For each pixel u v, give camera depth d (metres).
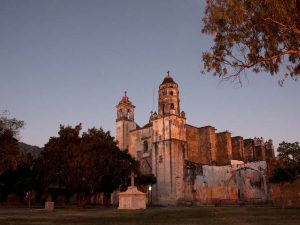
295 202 46.91
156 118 72.25
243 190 68.94
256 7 17.03
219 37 18.52
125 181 53.41
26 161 57.97
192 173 68.69
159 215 28.47
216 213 31.19
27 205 58.31
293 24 16.41
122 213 31.97
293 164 62.06
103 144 49.22
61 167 45.25
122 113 83.19
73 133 49.03
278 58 18.55
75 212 34.19
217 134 82.06
